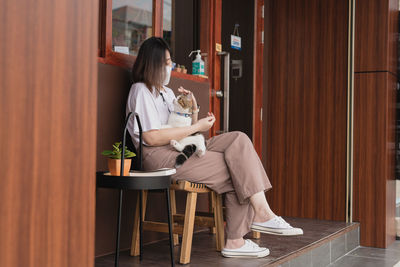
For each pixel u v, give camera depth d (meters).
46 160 0.66
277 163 4.02
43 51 0.65
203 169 2.13
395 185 3.85
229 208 2.21
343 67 3.74
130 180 1.75
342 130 3.73
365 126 3.64
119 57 2.36
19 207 0.62
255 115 3.76
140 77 2.24
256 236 2.80
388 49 3.58
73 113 0.70
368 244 3.61
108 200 2.29
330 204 3.76
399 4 3.88
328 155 3.79
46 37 0.65
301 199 3.89
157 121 2.17
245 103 3.65
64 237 0.68
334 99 3.77
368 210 3.62
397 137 3.87
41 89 0.65
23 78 0.63
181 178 2.12
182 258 2.07
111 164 1.88
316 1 3.86
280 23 4.02
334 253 3.08
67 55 0.68
